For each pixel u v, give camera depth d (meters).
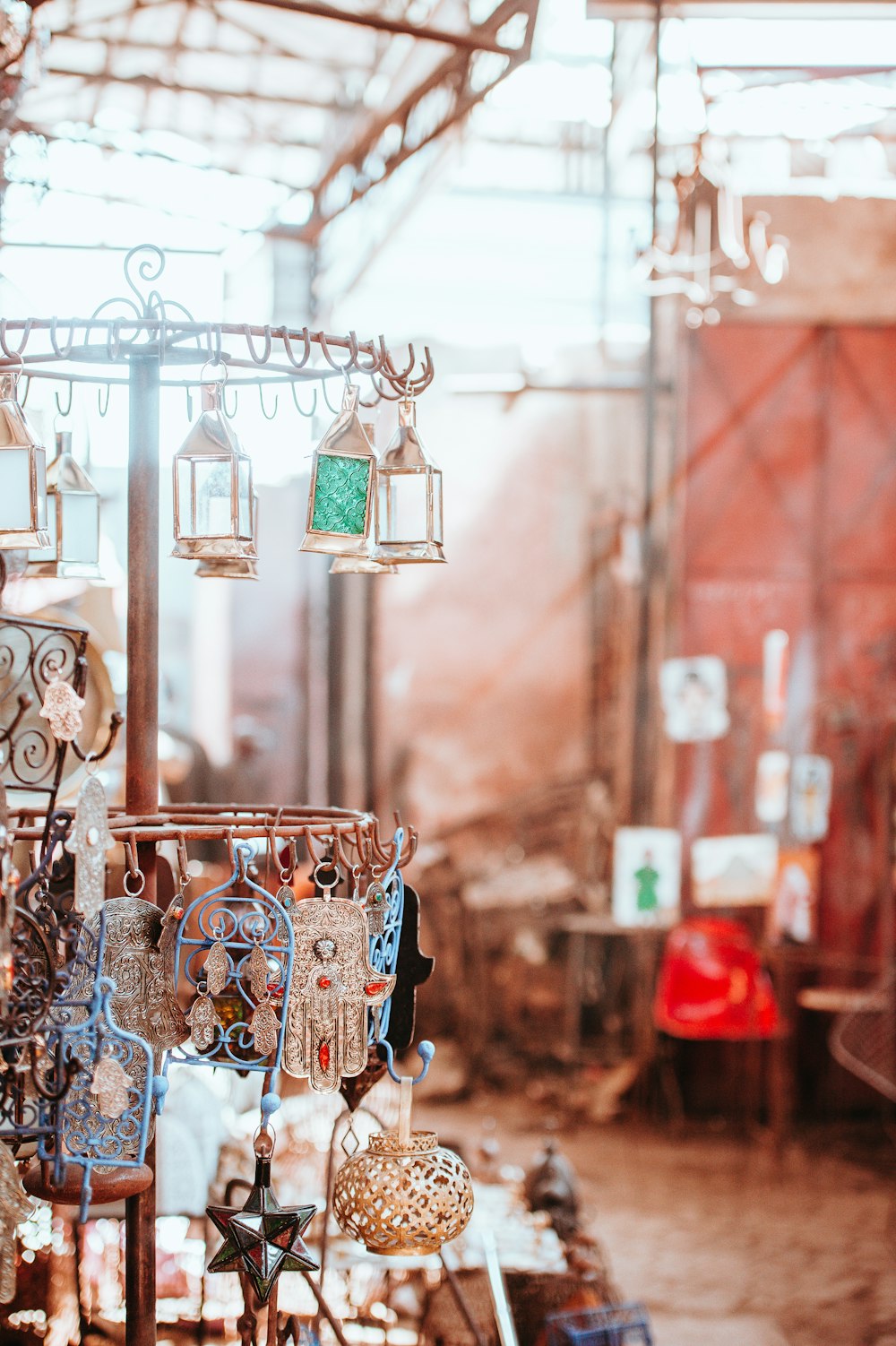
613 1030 7.30
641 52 5.95
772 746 7.19
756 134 6.55
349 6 5.50
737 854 7.14
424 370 2.20
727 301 7.18
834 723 7.14
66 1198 1.98
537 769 7.61
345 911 2.01
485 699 7.65
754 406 7.23
